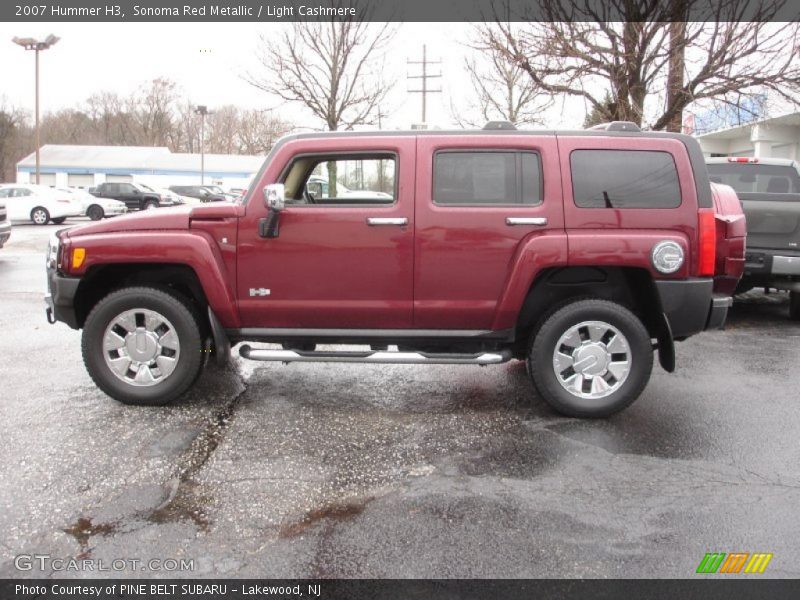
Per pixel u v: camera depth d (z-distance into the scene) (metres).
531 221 4.09
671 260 4.06
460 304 4.20
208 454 3.62
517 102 16.12
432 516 2.96
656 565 2.59
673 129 9.25
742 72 8.38
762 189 8.00
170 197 33.91
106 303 4.27
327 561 2.60
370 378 5.21
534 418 4.29
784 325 7.62
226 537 2.77
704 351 6.25
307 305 4.24
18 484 3.20
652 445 3.83
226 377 5.14
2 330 6.77
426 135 4.19
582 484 3.30
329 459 3.59
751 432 4.05
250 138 69.56
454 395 4.78
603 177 4.13
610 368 4.22
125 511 2.96
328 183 4.76
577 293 4.44
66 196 25.62
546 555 2.65
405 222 4.13
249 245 4.20
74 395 4.60
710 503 3.11
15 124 65.31
